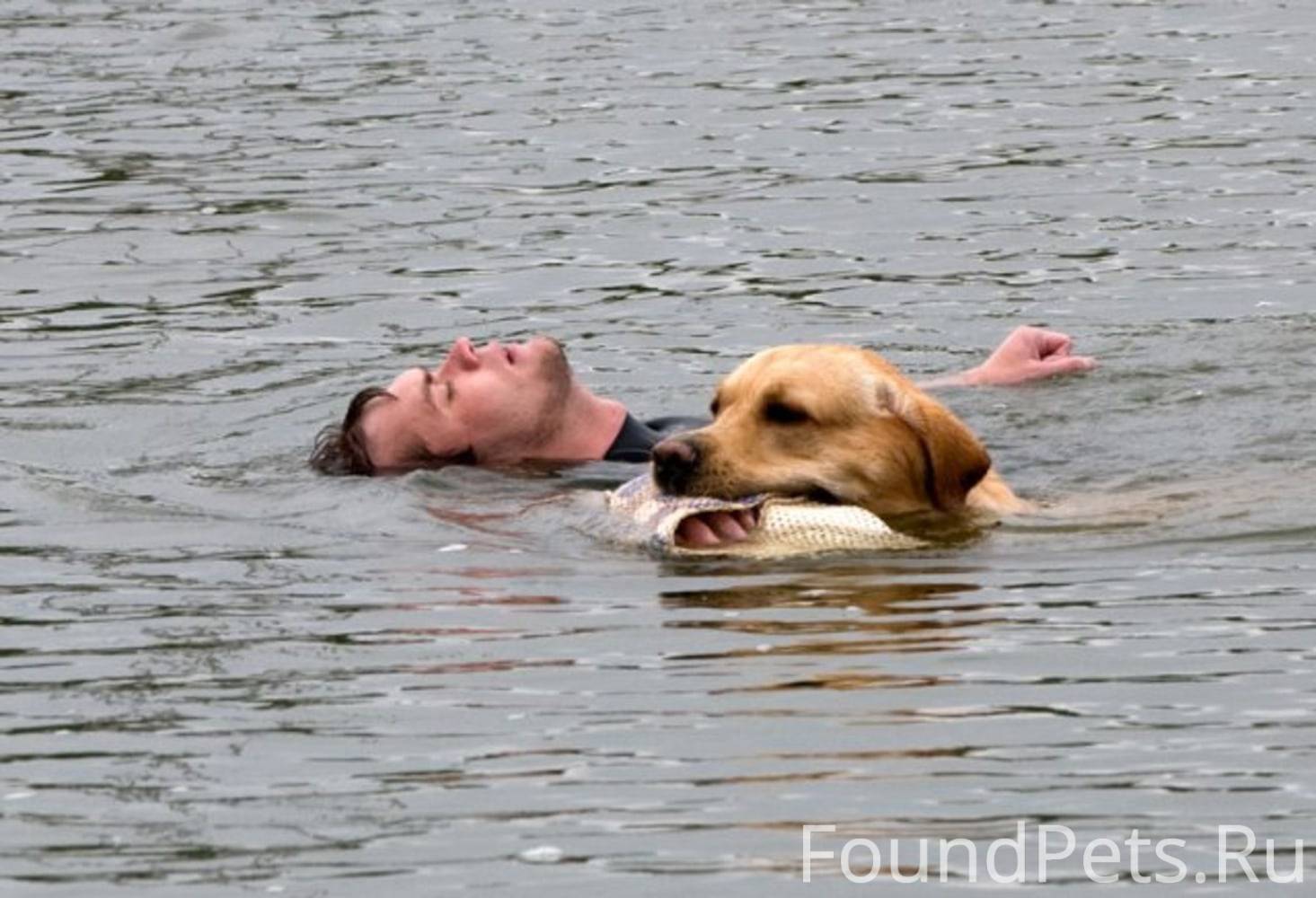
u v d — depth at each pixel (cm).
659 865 715
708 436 1118
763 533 1066
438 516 1146
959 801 759
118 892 707
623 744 814
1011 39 2802
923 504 1134
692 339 1575
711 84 2530
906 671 884
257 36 2936
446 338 1588
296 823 755
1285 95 2380
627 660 905
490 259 1808
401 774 794
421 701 866
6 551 1095
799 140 2227
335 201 2009
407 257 1820
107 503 1186
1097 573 1012
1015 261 1766
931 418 1128
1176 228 1848
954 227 1875
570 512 1136
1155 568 1017
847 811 753
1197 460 1230
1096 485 1193
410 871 716
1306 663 880
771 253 1808
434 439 1251
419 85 2562
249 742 829
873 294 1683
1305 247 1775
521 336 1588
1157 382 1392
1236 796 758
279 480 1233
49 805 777
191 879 715
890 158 2139
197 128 2352
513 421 1257
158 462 1284
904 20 2977
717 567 1038
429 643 935
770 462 1118
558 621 962
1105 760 791
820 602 977
